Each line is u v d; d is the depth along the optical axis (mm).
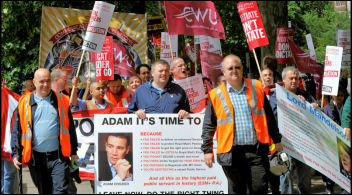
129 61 14883
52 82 10828
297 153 9555
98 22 11234
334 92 11039
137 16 15250
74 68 14266
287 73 10250
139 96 9602
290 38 15180
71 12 14266
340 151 9836
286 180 10430
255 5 12125
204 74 14047
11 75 22125
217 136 8391
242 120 8344
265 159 8367
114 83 12258
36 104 9016
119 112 11094
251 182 8258
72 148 9289
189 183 9188
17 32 22703
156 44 18594
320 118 9766
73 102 11062
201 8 11695
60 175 8867
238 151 8305
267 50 18875
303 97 9742
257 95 8453
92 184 11094
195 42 16016
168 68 9477
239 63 8398
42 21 14070
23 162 9000
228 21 29500
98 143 9117
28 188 12992
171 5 11594
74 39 14273
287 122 9547
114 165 9117
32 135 8930
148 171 9156
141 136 9141
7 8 22375
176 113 9398
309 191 10383
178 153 9164
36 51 22359
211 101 8508
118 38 15078
